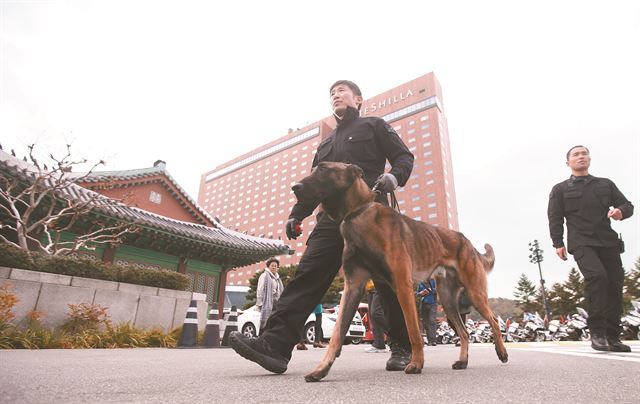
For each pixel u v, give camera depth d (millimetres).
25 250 7281
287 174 105000
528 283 57781
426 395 1498
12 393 1449
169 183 18547
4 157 12414
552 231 4648
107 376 2070
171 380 1950
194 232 15938
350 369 2648
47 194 10859
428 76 92125
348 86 3139
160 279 8664
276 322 2414
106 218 12820
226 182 124438
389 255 2248
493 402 1354
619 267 4230
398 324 2617
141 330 7496
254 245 17875
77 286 7285
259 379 2027
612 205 4383
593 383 1791
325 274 2551
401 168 2707
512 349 5152
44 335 5902
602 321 4082
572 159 4590
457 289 2984
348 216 2293
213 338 7223
